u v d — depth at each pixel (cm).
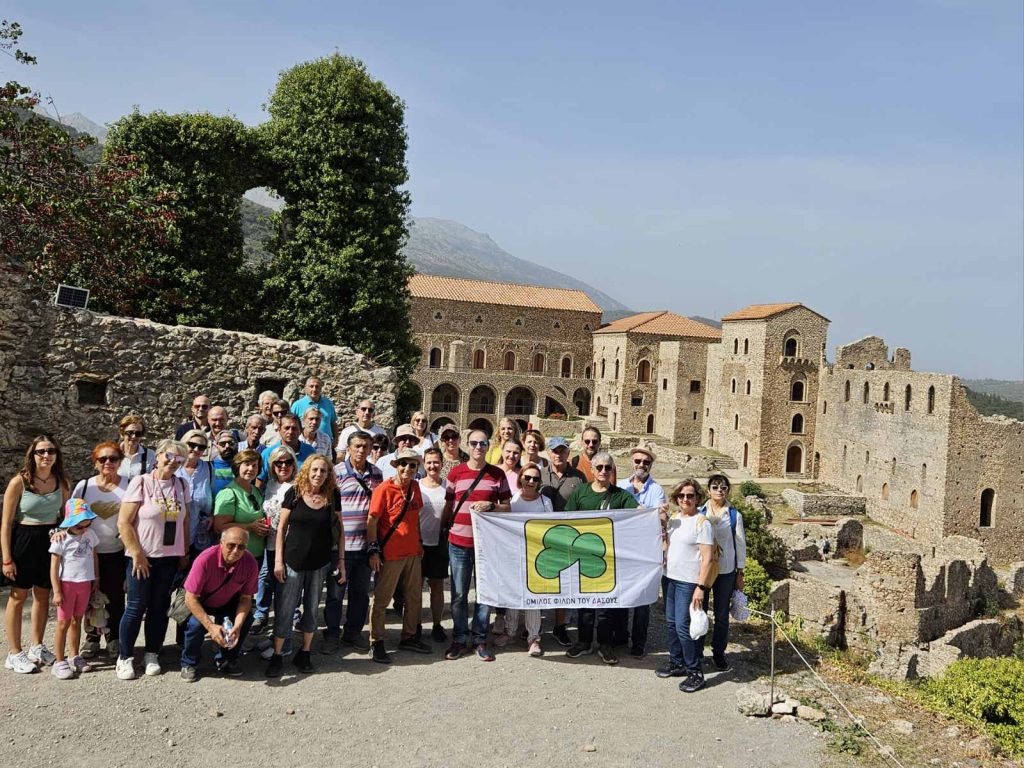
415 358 3316
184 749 822
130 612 970
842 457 7462
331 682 1019
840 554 4472
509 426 1399
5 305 1526
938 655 2672
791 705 1030
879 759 919
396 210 3077
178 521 1006
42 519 991
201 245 2603
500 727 927
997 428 5984
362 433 1151
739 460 8319
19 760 770
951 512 5938
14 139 2162
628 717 980
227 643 957
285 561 1020
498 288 11150
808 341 8012
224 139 2675
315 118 2902
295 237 2938
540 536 1145
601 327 11106
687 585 1084
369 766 820
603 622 1158
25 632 1105
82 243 2189
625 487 1260
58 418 1594
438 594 1205
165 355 1720
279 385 1875
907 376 6444
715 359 8994
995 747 998
